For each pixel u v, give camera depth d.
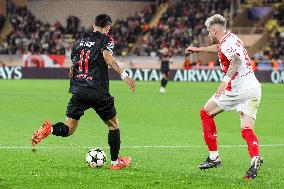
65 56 123.75
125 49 136.88
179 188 21.81
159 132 40.81
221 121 48.56
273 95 79.81
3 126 42.75
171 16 141.38
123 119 49.28
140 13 145.00
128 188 21.77
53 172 24.80
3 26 148.88
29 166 26.17
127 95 77.81
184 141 36.25
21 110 55.62
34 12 151.25
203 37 133.88
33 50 136.50
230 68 23.81
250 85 24.47
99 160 25.94
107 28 25.47
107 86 25.41
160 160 28.92
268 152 32.28
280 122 48.38
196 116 52.16
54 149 31.92
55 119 48.41
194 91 87.38
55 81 112.62
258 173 25.41
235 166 27.38
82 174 24.45
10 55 125.69
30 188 21.67
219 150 32.69
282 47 127.69
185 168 26.62
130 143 35.22
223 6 140.88
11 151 30.75
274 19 136.25
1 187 21.77
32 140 24.45
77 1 144.88
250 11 138.25
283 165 27.89
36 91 82.94
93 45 25.16
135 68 122.44
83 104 25.38
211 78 119.69
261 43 130.38
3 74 122.19
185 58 122.44
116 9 146.38
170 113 54.62
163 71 84.75
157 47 134.12
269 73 116.50
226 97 24.81
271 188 22.19
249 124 24.42
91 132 39.81
